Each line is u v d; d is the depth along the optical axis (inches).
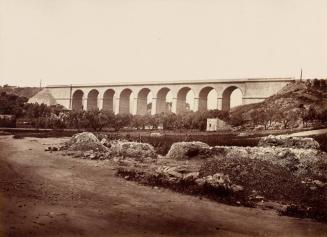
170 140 1550.2
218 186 657.6
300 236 480.4
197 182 692.7
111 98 3577.8
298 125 1851.6
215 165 773.9
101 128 2183.8
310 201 637.3
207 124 2239.2
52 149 1184.8
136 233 457.4
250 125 2122.3
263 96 2554.1
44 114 2422.5
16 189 617.6
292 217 565.6
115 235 446.3
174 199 625.0
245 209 593.0
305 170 816.3
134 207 565.9
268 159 874.8
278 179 711.1
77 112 2223.2
